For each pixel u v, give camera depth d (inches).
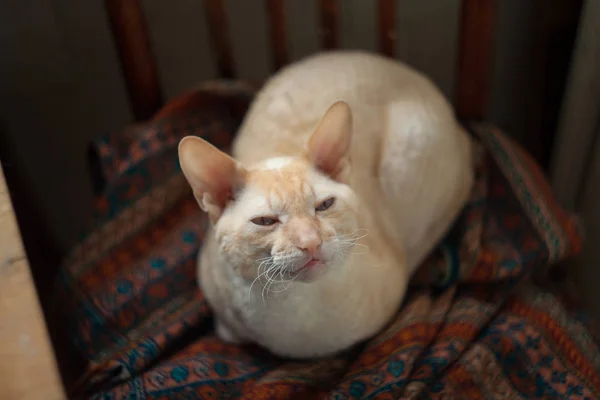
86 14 31.4
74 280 26.6
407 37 32.6
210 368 23.4
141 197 27.7
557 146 30.1
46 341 16.4
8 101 32.7
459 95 29.7
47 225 35.4
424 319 24.5
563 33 29.8
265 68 34.0
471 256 26.0
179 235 27.4
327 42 29.6
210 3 28.5
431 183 25.2
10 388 15.8
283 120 24.9
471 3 27.3
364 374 22.7
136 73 29.4
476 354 23.6
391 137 25.1
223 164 19.3
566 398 23.5
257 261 19.4
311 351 23.2
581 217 29.5
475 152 28.7
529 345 24.4
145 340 24.2
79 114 34.2
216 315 24.6
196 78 34.1
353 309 22.0
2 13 30.4
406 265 25.0
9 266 17.4
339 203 19.7
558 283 29.4
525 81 32.8
